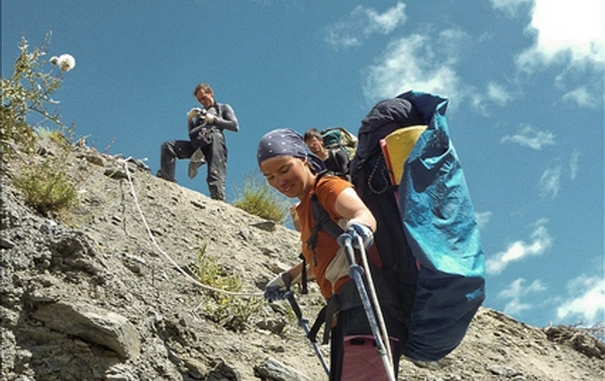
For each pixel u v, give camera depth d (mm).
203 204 8375
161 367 4547
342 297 4125
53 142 7625
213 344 5219
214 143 9500
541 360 7555
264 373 5086
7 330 4199
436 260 4020
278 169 4312
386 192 4344
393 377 3754
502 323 8078
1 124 6012
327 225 4172
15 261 4547
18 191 5750
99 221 6492
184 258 6570
